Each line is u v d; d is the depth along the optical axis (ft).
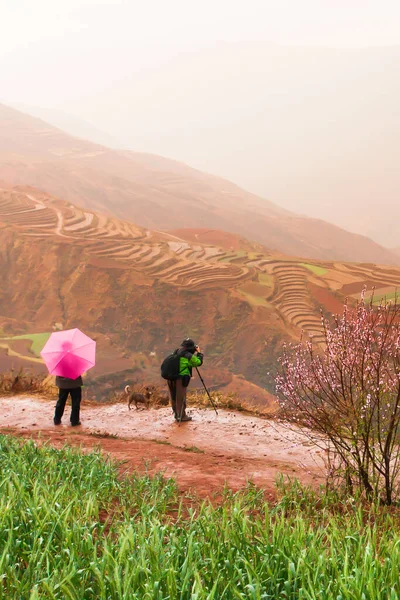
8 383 46.50
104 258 509.35
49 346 34.35
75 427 34.40
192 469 22.39
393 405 16.98
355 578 8.69
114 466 20.57
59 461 18.98
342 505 17.06
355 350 16.81
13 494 13.03
